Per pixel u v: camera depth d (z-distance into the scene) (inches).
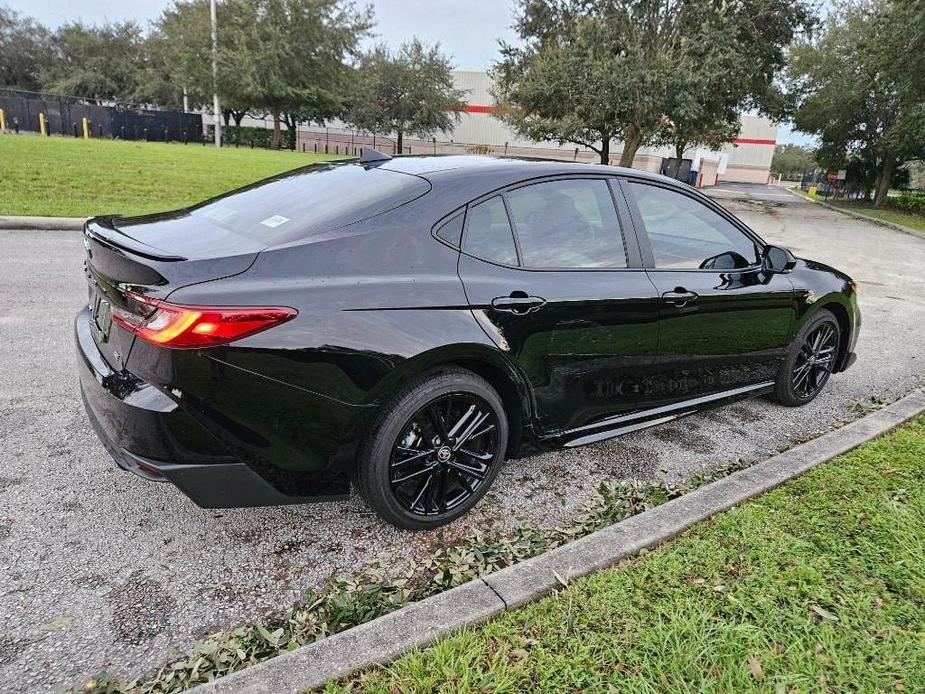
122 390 82.5
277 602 85.6
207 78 1529.3
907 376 199.8
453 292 95.7
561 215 113.0
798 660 73.9
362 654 71.1
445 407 99.3
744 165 2554.1
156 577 88.5
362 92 1777.8
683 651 74.4
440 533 103.3
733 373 144.3
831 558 93.3
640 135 888.9
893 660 74.5
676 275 126.6
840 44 1200.2
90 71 2257.6
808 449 128.1
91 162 569.9
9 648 74.4
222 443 82.5
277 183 121.4
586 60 802.8
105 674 71.8
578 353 111.5
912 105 916.0
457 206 100.9
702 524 101.4
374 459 93.3
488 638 75.5
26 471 111.6
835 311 167.2
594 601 82.4
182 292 78.5
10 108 1366.9
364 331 87.1
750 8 882.1
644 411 128.8
